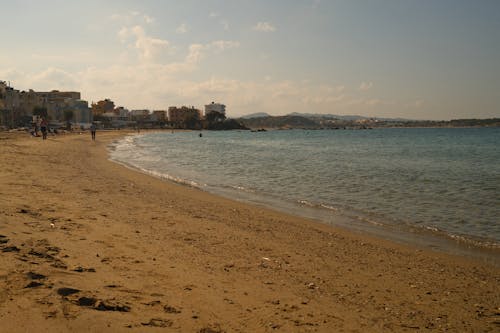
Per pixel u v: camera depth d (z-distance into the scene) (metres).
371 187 19.45
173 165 30.61
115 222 9.63
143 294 5.23
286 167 29.59
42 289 4.70
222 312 5.06
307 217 12.88
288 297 5.92
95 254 6.75
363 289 6.67
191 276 6.31
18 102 122.81
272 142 85.94
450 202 15.57
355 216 13.15
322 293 6.28
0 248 6.07
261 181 21.69
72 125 137.50
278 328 4.79
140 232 8.95
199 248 8.20
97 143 59.28
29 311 4.10
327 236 10.41
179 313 4.81
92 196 13.22
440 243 10.13
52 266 5.68
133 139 88.94
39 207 10.12
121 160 32.94
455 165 32.06
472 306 6.21
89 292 4.92
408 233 11.08
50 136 67.00
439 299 6.45
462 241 10.34
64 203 11.22
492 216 13.16
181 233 9.36
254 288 6.14
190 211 12.42
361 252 9.09
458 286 7.15
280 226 11.28
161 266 6.62
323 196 16.94
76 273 5.59
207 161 34.91
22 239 6.83
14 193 11.84
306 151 52.41
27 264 5.50
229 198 16.17
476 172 26.61
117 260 6.60
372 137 120.88
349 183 20.86
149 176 21.88
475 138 104.75
